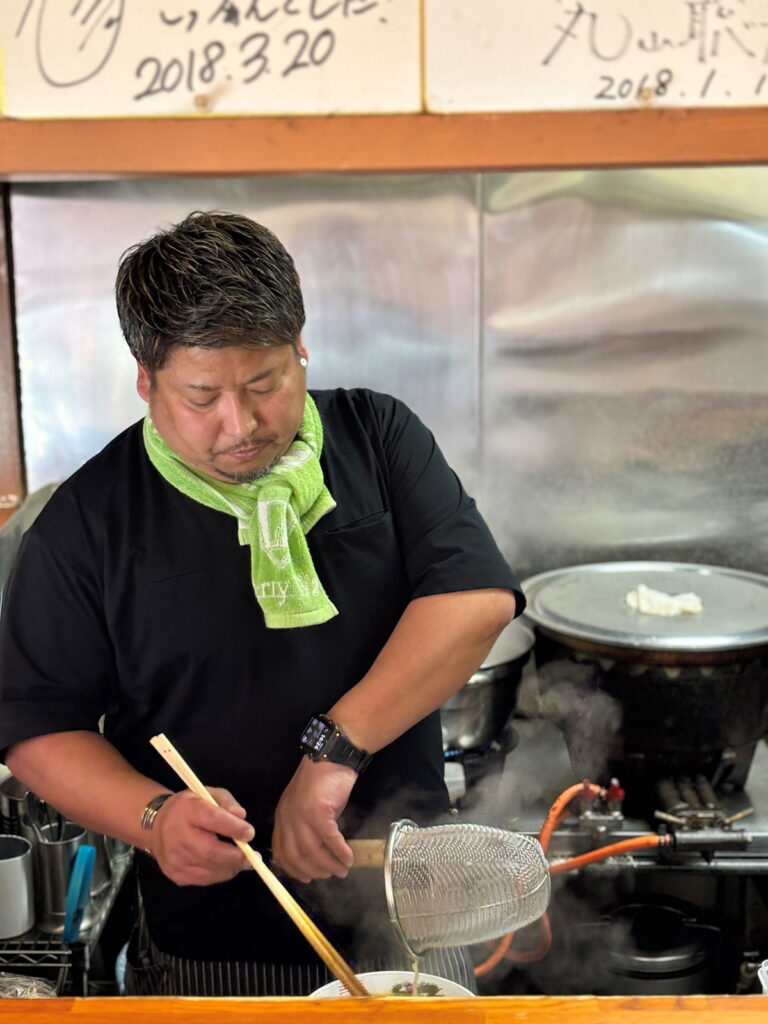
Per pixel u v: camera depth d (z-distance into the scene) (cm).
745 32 132
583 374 222
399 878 101
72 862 156
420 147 135
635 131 135
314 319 219
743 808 178
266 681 129
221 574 126
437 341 220
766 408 222
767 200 213
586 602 192
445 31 132
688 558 229
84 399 221
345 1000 84
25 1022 82
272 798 133
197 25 130
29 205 212
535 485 227
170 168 135
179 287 102
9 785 164
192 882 107
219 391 106
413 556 132
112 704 136
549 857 170
